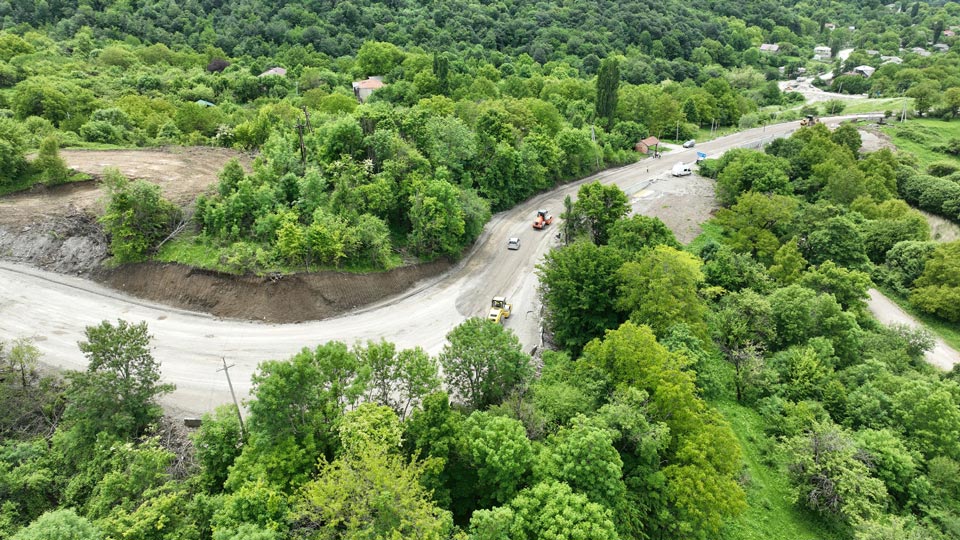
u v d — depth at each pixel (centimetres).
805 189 9362
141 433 3775
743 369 5044
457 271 6525
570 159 9900
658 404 3700
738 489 3453
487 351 3719
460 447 3139
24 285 5159
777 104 17688
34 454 3566
